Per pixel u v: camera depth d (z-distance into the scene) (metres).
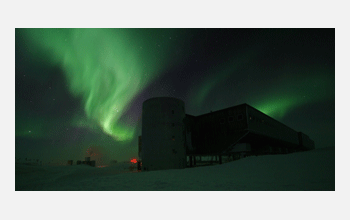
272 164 13.72
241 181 9.52
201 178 10.74
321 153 15.16
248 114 28.17
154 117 24.55
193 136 31.73
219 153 28.92
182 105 26.98
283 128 42.50
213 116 31.58
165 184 9.33
